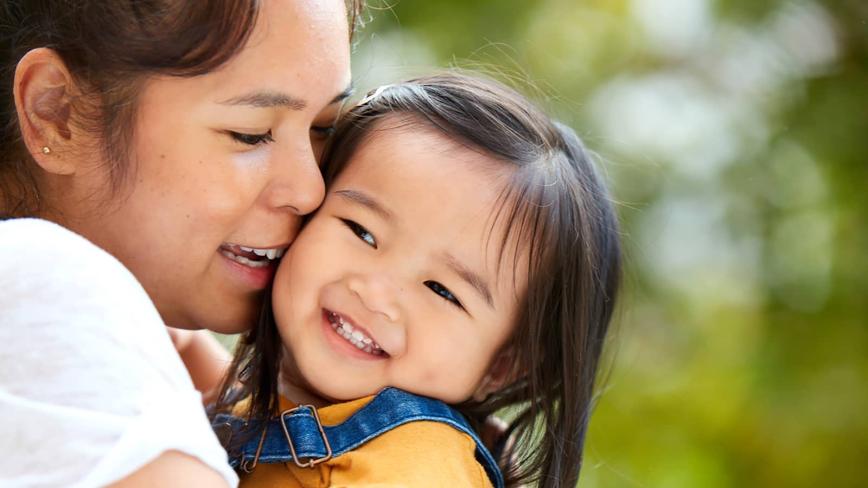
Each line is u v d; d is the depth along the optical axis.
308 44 1.60
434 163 1.87
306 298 1.83
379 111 1.96
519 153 1.93
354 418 1.79
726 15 3.76
